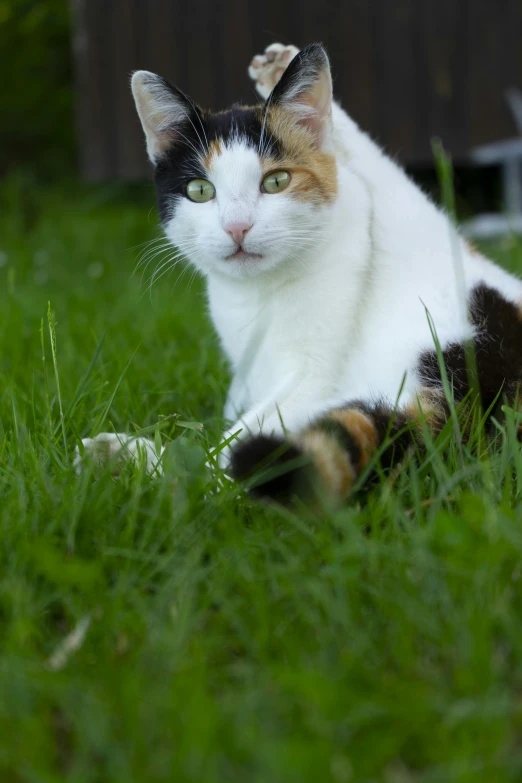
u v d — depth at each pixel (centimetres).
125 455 60
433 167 155
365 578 52
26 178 163
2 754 45
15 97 175
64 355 78
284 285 67
